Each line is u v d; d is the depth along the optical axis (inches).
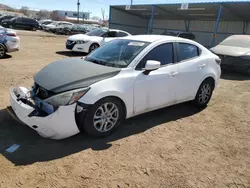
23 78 257.6
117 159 120.6
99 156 121.8
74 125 124.9
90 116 127.4
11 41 370.9
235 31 1023.6
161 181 107.0
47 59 397.4
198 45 191.6
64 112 119.3
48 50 522.0
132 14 1188.5
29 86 230.7
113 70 138.9
